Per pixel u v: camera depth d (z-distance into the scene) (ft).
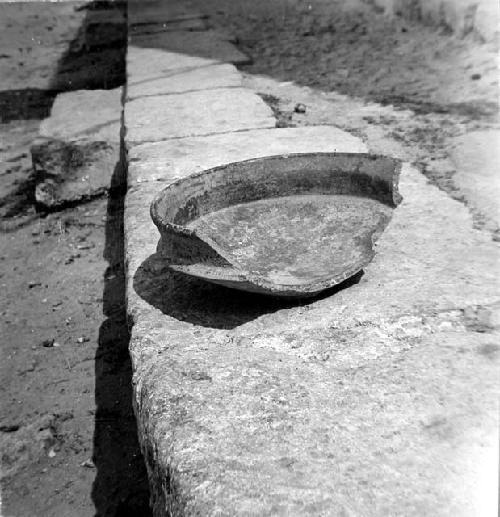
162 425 5.90
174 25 26.48
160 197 7.89
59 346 11.06
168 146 12.98
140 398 6.48
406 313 7.21
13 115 22.68
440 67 17.98
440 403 5.91
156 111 15.28
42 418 9.55
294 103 17.10
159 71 19.38
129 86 17.94
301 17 26.08
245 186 8.92
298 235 8.55
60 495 8.34
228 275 6.92
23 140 20.26
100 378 10.24
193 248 7.16
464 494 4.95
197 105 15.53
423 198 10.11
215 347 6.97
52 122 16.84
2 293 12.73
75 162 15.48
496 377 6.20
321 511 4.84
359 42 21.62
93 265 13.30
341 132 13.12
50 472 8.70
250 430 5.71
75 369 10.48
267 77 19.49
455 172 12.29
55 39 32.78
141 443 6.23
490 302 7.36
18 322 11.81
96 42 30.55
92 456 8.87
